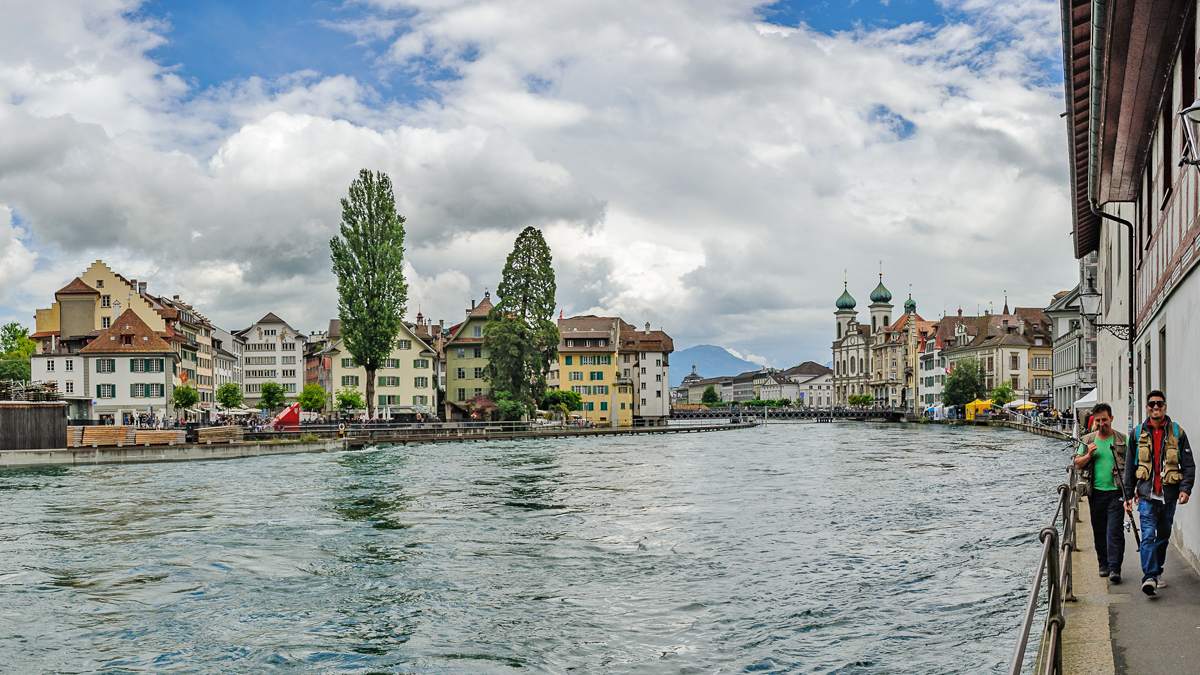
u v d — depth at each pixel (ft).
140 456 161.17
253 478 123.95
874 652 36.99
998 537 63.72
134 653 39.29
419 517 79.15
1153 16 39.81
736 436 284.20
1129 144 55.47
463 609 45.60
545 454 183.73
